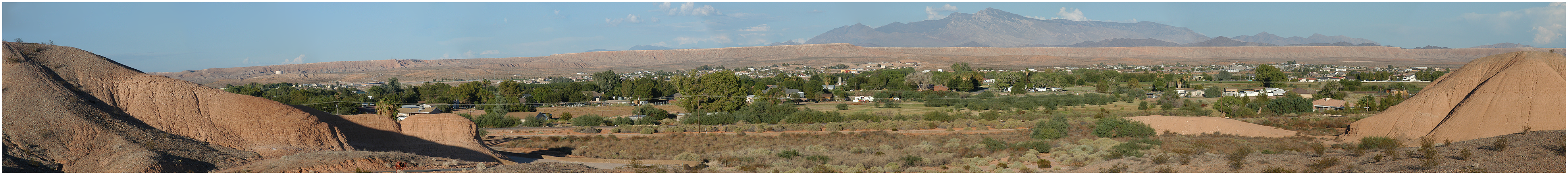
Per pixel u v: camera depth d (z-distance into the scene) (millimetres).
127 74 31750
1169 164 26641
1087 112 70562
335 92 127000
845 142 43125
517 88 109312
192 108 30031
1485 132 32375
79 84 29750
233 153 27000
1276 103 65938
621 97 115688
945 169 29125
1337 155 28312
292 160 24797
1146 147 35250
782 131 53562
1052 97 87375
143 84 30812
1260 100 75812
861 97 97875
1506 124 32188
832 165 30859
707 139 46438
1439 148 28562
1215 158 28797
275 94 119062
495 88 147000
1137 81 124500
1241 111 63375
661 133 53062
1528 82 33625
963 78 132750
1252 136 41812
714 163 32562
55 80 28891
